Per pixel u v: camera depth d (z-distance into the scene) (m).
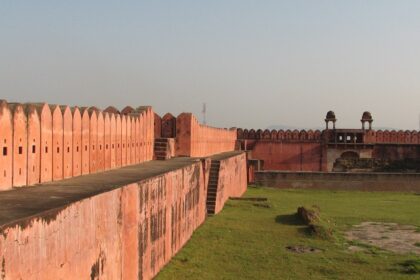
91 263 6.09
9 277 4.21
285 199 23.03
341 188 27.97
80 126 8.65
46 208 5.09
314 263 10.89
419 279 9.83
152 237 9.11
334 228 15.12
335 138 36.03
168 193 10.38
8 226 4.20
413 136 36.09
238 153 27.17
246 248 12.05
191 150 17.39
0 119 5.99
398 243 13.26
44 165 7.24
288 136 36.53
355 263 11.05
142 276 8.45
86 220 5.91
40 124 7.05
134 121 12.65
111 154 10.66
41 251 4.78
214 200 16.77
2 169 6.12
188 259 10.78
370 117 36.84
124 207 7.39
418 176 27.62
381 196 25.20
